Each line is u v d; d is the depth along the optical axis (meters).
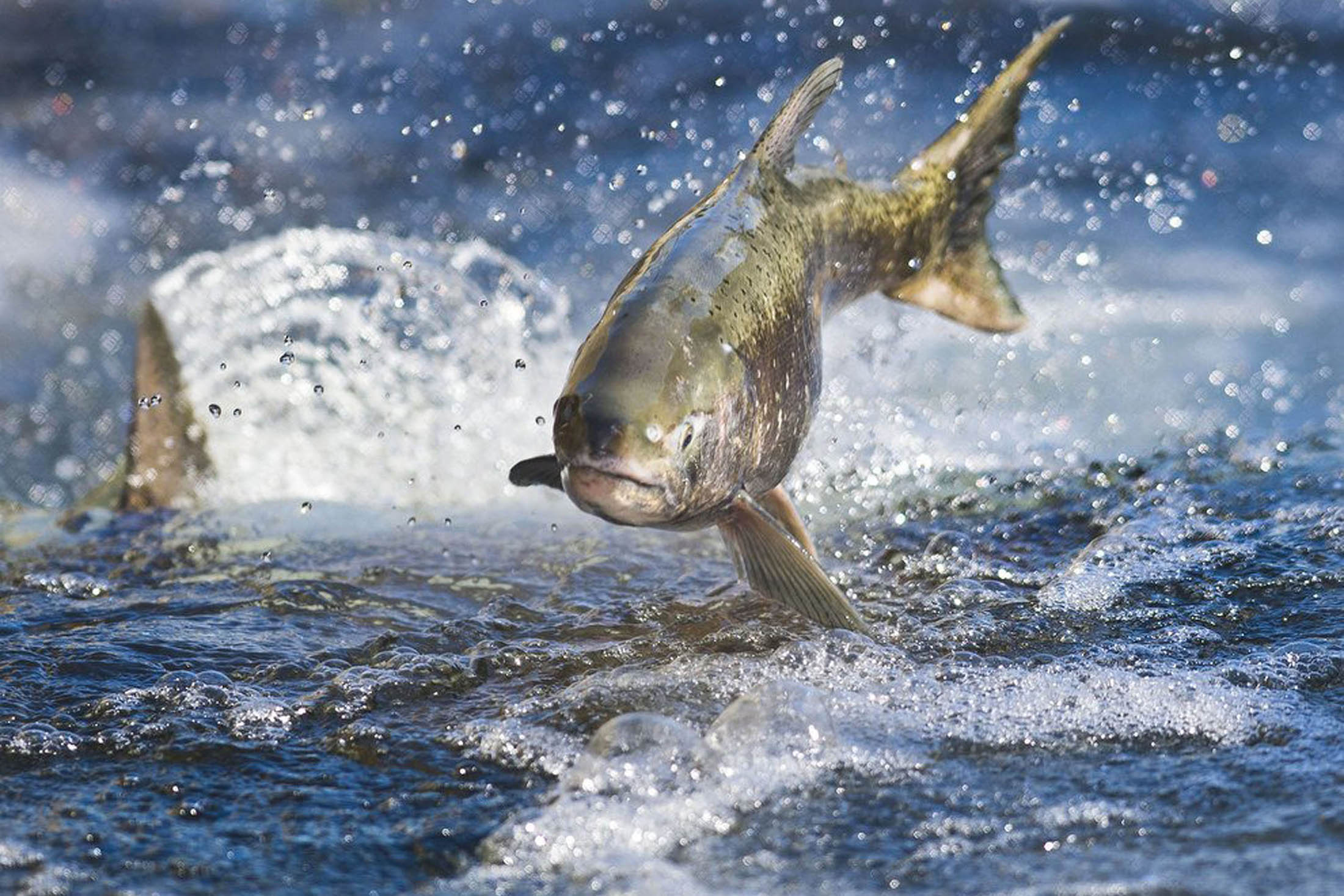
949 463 24.72
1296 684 14.61
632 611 17.53
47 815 12.57
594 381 13.27
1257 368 40.66
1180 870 10.94
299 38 66.81
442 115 59.16
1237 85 62.28
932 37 61.69
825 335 30.39
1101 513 21.08
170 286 27.78
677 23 65.25
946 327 42.31
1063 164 56.28
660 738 12.91
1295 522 20.00
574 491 13.15
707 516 14.76
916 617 16.89
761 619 17.03
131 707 14.90
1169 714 13.86
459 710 14.77
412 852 11.84
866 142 51.78
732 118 56.84
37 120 59.28
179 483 25.72
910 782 12.63
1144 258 49.62
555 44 63.91
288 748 13.93
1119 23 65.38
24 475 38.31
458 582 19.44
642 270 14.70
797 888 10.95
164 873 11.53
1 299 47.59
